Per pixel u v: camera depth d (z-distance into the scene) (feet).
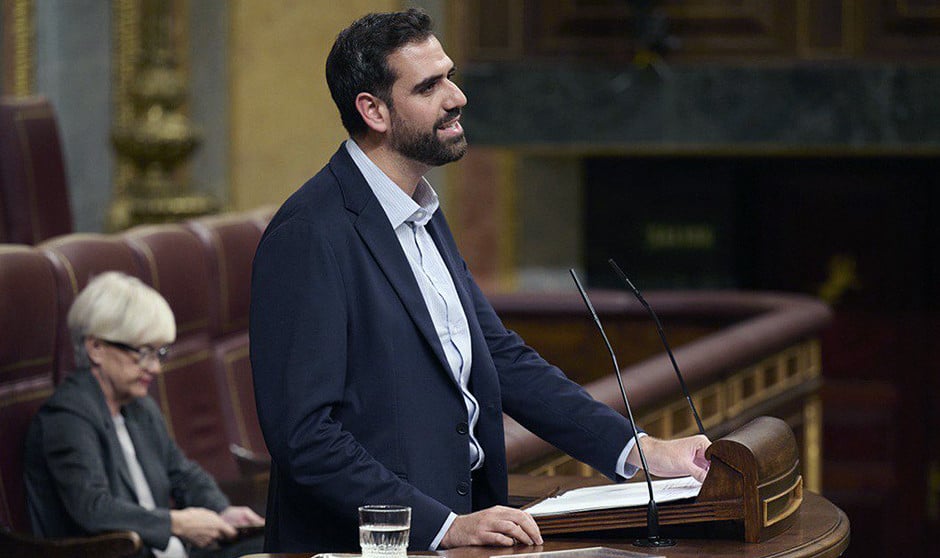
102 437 40.11
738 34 89.40
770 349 59.57
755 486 24.29
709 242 97.14
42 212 63.36
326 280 25.57
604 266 96.89
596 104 88.99
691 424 51.37
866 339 102.17
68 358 41.98
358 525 25.30
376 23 26.37
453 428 26.55
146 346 40.91
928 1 88.38
